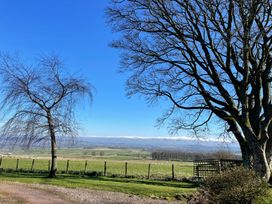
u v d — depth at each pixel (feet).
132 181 101.65
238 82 81.46
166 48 91.91
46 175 115.96
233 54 83.76
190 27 86.74
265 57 78.84
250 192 43.73
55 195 69.31
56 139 111.65
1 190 73.26
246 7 72.54
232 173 46.11
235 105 82.69
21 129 108.47
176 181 104.83
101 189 80.43
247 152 85.20
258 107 85.10
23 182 91.91
